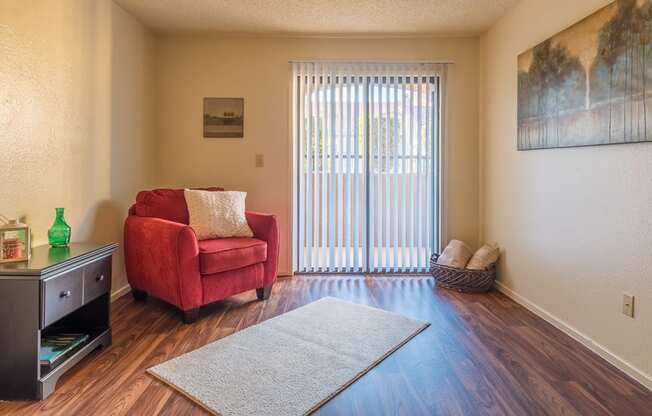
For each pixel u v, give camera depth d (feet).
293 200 11.82
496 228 10.69
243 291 9.00
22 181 6.51
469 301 9.57
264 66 11.64
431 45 11.60
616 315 6.32
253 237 9.75
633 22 5.83
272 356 6.50
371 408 5.12
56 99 7.34
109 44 9.14
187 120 11.68
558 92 7.69
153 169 11.53
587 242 7.00
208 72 11.62
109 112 9.18
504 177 10.17
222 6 9.57
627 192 6.10
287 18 10.25
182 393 5.41
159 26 10.87
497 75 10.51
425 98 11.72
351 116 11.76
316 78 11.66
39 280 5.24
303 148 11.80
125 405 5.13
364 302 9.46
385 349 6.79
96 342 6.53
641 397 5.40
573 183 7.36
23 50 6.48
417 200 11.89
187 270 7.86
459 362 6.39
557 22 7.77
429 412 5.05
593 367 6.25
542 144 8.28
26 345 5.25
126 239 9.25
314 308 8.97
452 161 11.78
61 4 7.43
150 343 7.02
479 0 9.22
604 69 6.43
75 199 7.97
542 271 8.42
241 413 4.95
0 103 6.02
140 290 9.21
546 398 5.37
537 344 7.11
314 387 5.56
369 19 10.32
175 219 9.49
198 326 7.86
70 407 5.09
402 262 11.97
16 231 5.68
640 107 5.74
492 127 10.87
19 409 5.05
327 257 12.02
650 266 5.71
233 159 11.76
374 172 11.84
